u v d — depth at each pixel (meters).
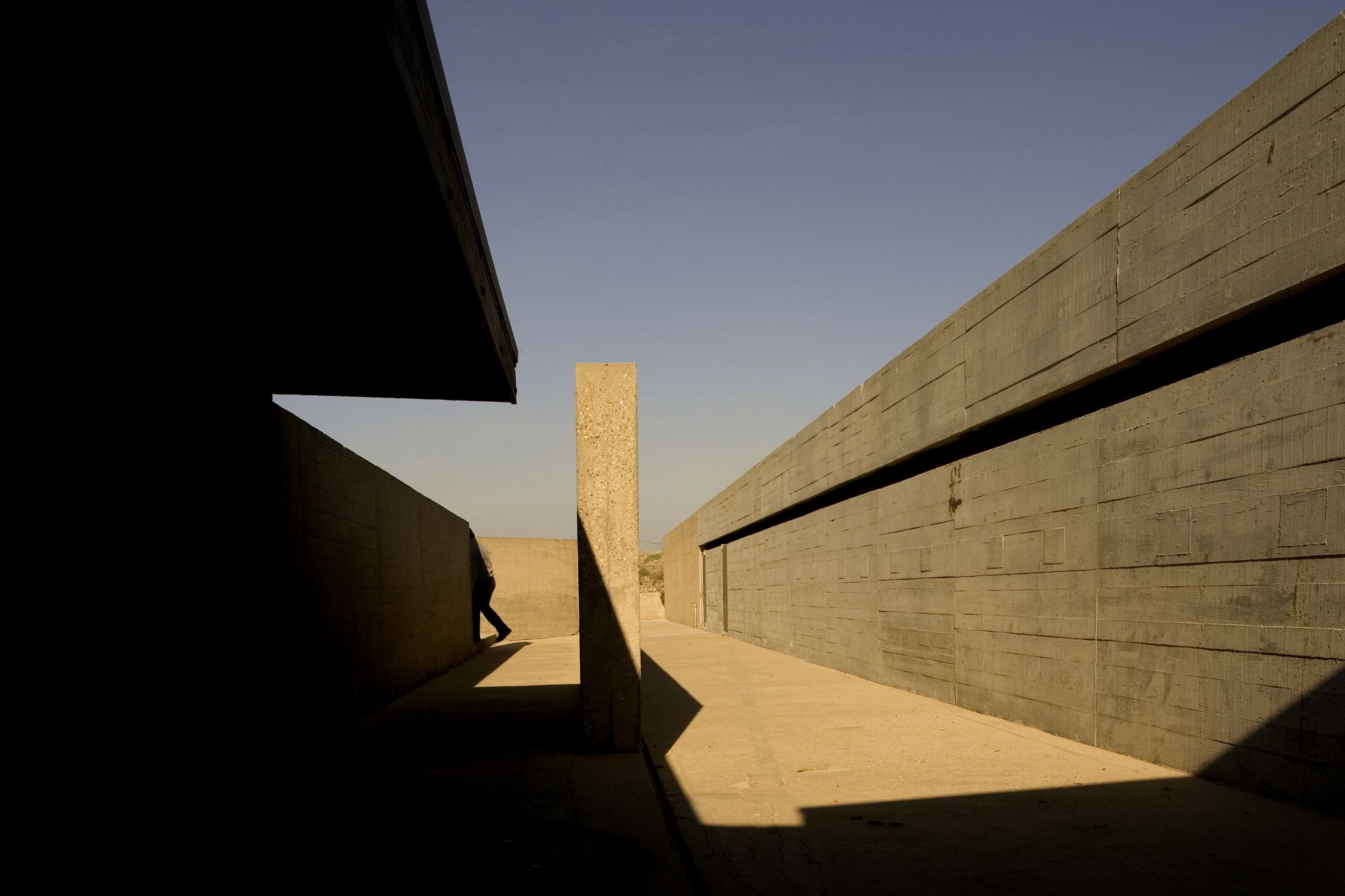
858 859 3.85
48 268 3.96
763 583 18.72
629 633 6.41
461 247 5.08
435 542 15.12
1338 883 3.37
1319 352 4.34
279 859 3.89
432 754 6.57
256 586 6.45
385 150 3.91
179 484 5.25
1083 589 6.35
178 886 3.53
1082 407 6.63
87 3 2.82
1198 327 5.05
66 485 4.01
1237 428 4.88
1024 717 7.20
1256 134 4.64
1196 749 5.18
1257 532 4.71
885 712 8.24
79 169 4.01
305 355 7.10
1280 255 4.47
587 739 6.38
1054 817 4.40
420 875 3.66
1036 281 6.81
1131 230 5.66
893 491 10.43
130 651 4.57
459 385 8.23
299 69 3.29
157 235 4.74
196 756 5.31
